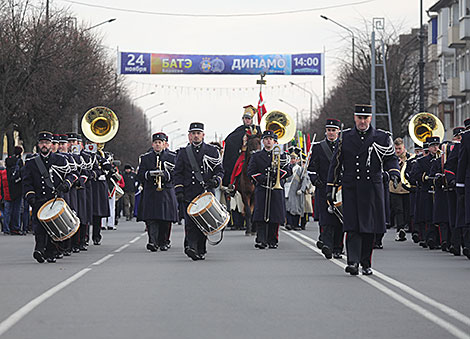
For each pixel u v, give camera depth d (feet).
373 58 206.18
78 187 66.49
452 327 34.40
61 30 176.55
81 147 76.13
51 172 61.72
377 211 51.44
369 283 48.08
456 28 245.86
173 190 72.18
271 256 65.46
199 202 62.13
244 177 90.33
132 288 46.42
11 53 162.30
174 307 39.75
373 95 205.98
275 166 73.41
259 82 111.45
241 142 93.61
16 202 101.04
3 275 53.26
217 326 34.88
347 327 34.50
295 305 40.22
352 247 51.96
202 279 50.34
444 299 41.86
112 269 56.44
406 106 259.39
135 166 337.31
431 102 304.09
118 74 219.61
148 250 72.90
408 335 32.86
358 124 51.80
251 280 49.70
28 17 170.71
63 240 61.31
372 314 37.58
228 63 221.25
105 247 76.69
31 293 44.78
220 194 103.71
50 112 176.55
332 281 49.03
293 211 101.86
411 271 54.44
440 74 282.56
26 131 183.42
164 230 72.95
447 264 59.21
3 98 163.63
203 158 63.93
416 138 86.58
